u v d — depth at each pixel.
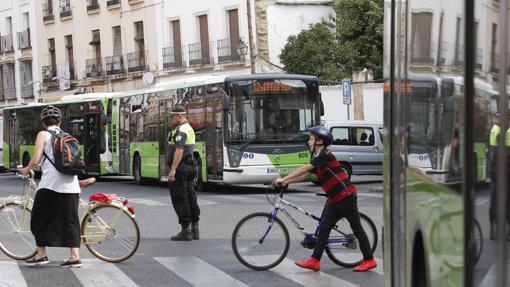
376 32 36.72
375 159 25.73
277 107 21.69
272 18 39.38
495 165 2.52
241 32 40.12
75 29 51.84
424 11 3.87
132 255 10.74
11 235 10.84
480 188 2.65
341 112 33.22
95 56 50.50
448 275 3.12
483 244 2.61
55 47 54.00
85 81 50.81
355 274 9.57
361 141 25.62
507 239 2.47
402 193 4.49
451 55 3.13
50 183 9.95
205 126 22.55
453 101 3.07
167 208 18.33
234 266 10.36
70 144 9.95
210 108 22.25
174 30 44.31
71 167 9.93
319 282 9.12
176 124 12.84
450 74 3.15
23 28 57.19
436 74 3.50
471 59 2.75
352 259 9.98
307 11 40.03
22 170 10.48
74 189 10.08
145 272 9.98
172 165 12.71
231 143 21.38
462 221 2.78
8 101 59.19
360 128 25.72
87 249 11.26
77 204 10.16
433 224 3.50
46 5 54.72
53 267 10.30
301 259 10.80
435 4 3.58
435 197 3.45
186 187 12.84
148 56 45.94
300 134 21.81
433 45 3.59
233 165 21.38
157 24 45.03
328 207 9.65
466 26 2.77
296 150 21.69
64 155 9.88
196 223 13.01
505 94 2.50
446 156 3.20
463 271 2.74
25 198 10.85
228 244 12.43
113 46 48.72
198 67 42.31
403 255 4.41
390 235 5.07
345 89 26.22
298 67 37.22
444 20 3.33
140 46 46.75
